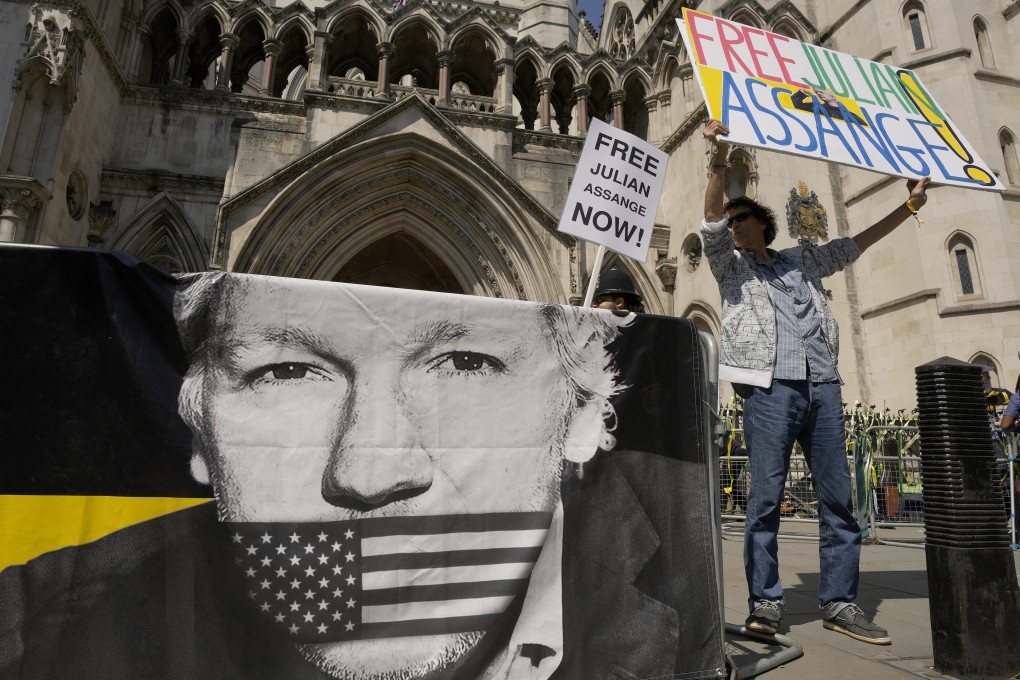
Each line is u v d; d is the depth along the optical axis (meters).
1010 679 2.98
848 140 4.43
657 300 16.69
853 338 15.70
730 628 3.85
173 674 2.12
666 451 2.97
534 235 15.98
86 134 14.49
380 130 15.71
